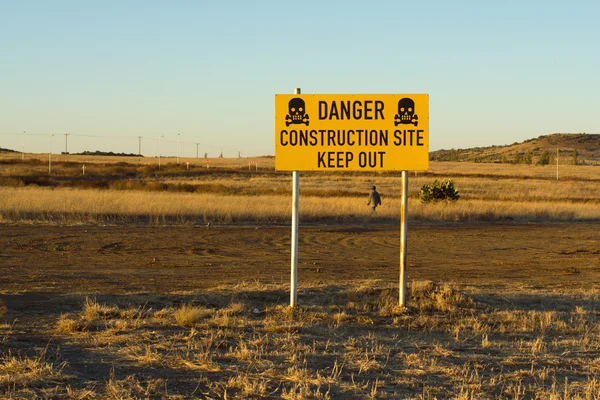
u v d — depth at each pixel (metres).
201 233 24.98
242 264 17.89
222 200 34.75
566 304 12.33
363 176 85.06
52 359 7.69
